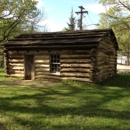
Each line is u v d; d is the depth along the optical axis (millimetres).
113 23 28281
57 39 14508
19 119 6016
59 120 5941
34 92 10016
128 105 7754
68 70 13555
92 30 15141
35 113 6602
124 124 5648
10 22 25938
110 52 17109
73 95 9430
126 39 29062
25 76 15266
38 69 14789
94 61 12461
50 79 14289
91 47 12500
